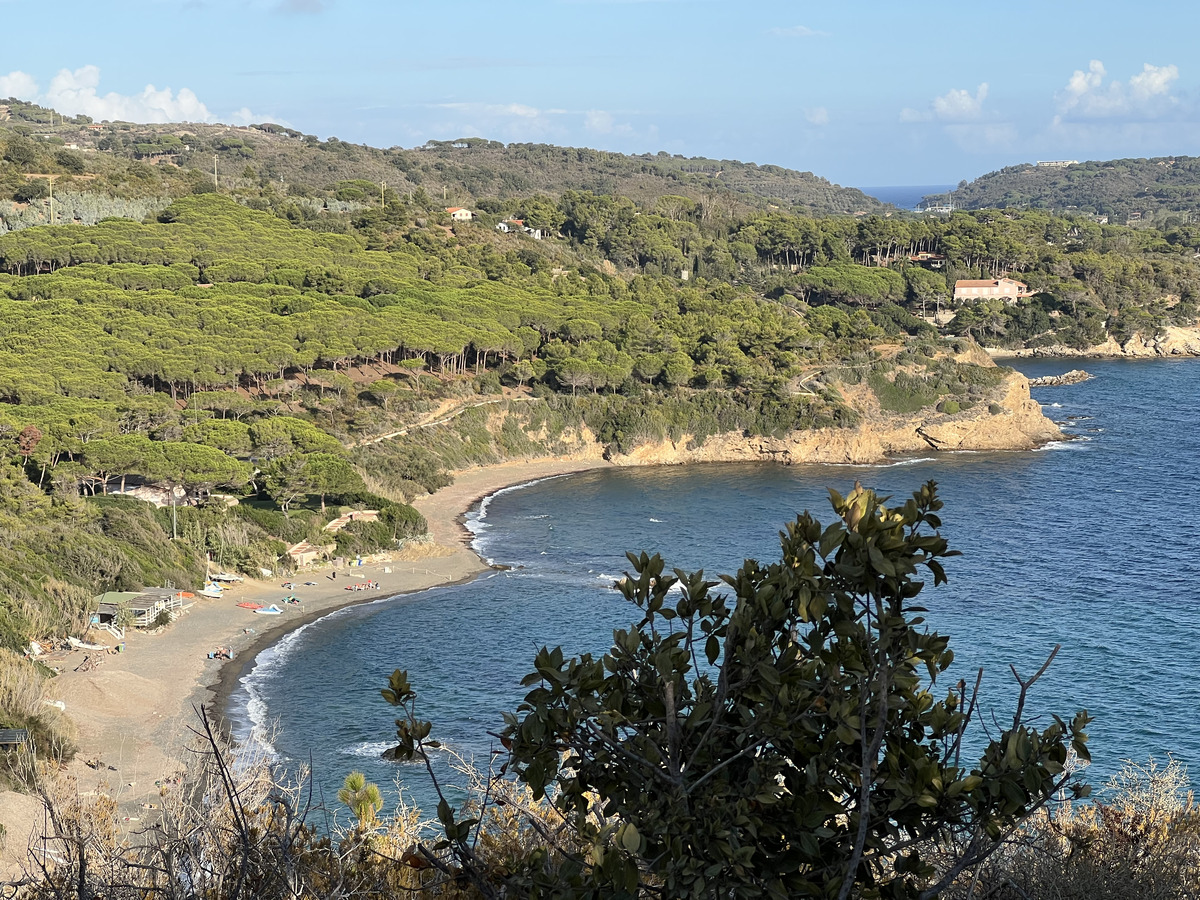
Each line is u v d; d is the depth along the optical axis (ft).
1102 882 28.78
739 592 22.95
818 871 21.86
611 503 333.01
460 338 404.36
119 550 223.92
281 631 212.23
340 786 132.26
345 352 374.84
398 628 214.28
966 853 21.99
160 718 162.71
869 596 22.54
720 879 21.16
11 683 149.89
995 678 172.55
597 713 22.65
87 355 335.88
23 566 201.57
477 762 140.67
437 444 367.25
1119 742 140.97
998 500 330.75
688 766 21.99
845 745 21.95
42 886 26.04
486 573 257.96
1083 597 227.81
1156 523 300.61
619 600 233.14
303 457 287.07
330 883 26.27
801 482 359.87
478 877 24.40
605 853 20.35
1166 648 189.37
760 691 21.83
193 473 271.28
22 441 260.62
